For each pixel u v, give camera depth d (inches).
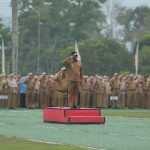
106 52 4352.9
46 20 5147.6
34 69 5064.0
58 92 2308.1
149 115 1990.7
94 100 2440.9
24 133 1353.3
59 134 1344.7
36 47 5108.3
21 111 2100.1
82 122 1603.1
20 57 5118.1
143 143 1201.4
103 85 2449.6
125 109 2423.7
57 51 5068.9
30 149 1076.5
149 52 4298.7
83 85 2399.1
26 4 5226.4
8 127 1478.8
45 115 1641.2
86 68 4350.4
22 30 5162.4
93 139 1259.8
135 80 2519.7
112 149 1113.4
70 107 1658.5
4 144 1141.7
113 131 1422.2
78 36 5196.9
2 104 2310.5
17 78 2352.4
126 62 4377.5
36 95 2341.3
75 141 1224.2
